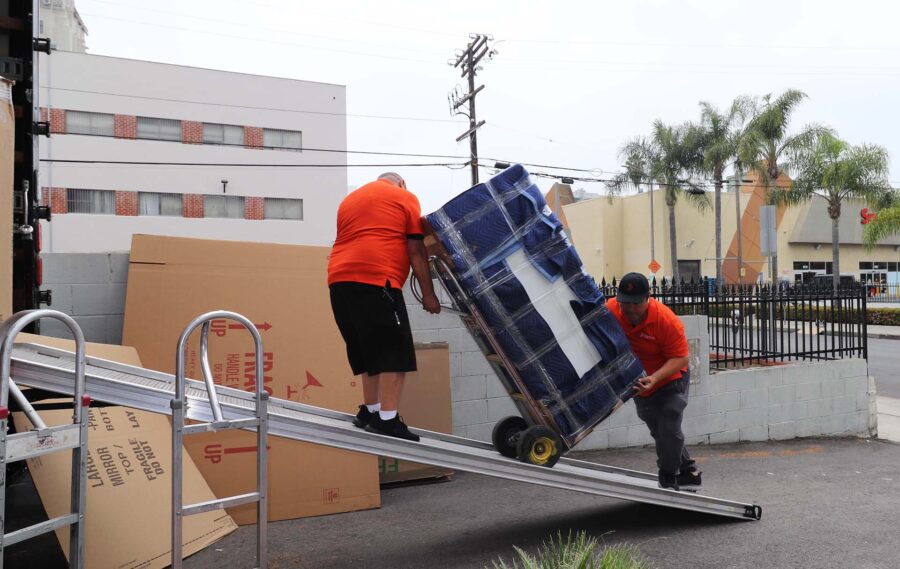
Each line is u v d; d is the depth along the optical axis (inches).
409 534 180.1
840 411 344.5
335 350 217.8
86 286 211.8
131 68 1492.4
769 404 324.5
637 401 195.2
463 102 1204.5
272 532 181.3
